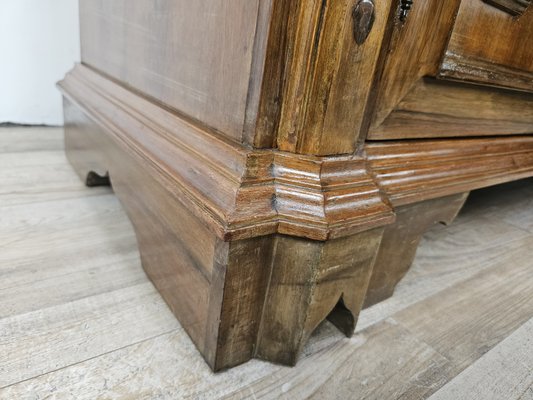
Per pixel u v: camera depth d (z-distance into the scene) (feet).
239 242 1.30
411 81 1.62
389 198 1.66
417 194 1.78
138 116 2.04
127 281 2.03
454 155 2.10
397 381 1.60
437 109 1.88
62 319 1.72
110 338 1.65
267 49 1.21
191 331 1.66
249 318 1.50
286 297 1.48
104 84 2.58
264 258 1.40
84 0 2.81
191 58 1.61
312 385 1.54
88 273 2.06
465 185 2.05
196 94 1.62
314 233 1.32
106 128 2.23
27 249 2.20
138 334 1.69
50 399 1.35
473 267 2.62
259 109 1.29
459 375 1.66
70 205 2.78
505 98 2.26
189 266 1.59
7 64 4.17
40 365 1.48
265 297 1.49
